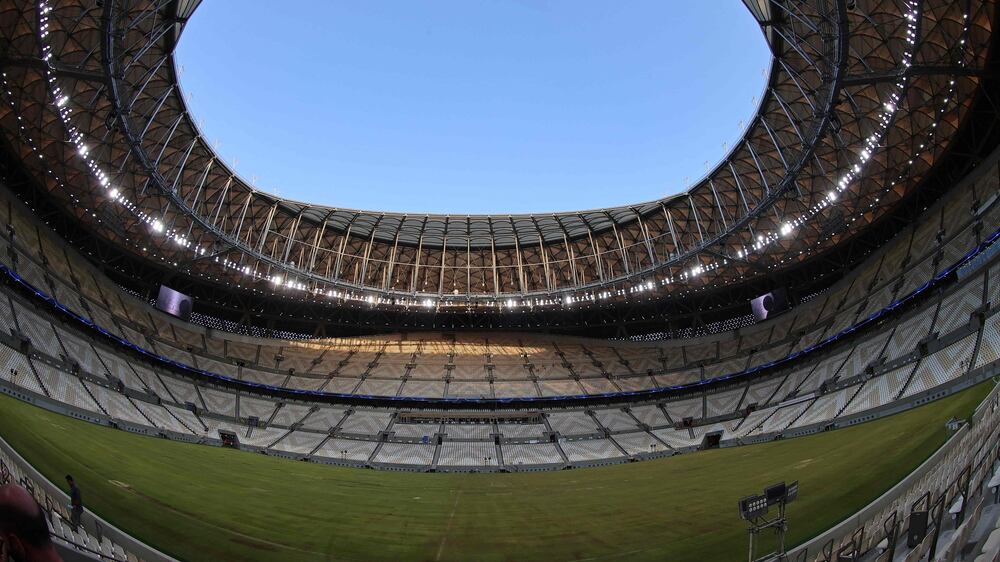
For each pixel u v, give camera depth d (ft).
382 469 180.55
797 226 174.70
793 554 52.31
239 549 60.80
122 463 96.22
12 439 79.61
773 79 145.89
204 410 190.80
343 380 230.89
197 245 195.83
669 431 201.87
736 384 212.64
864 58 130.41
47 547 7.45
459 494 115.75
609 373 239.30
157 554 55.62
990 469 39.96
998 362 112.78
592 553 63.62
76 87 130.21
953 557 27.86
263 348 238.27
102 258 196.85
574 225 218.18
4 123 133.08
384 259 241.35
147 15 111.14
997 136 149.07
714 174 182.91
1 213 151.43
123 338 181.68
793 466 109.91
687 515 80.02
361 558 61.41
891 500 64.64
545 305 236.63
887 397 141.59
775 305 222.89
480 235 229.25
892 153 152.46
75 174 153.48
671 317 249.96
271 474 126.72
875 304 173.58
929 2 112.16
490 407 225.56
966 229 148.46
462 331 274.98
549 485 131.03
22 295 151.43
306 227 216.13
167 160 166.61
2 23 108.78
